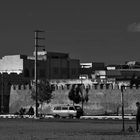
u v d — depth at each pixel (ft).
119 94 360.69
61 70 543.39
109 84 373.20
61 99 391.04
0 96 444.14
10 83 457.27
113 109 362.94
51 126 173.78
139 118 129.59
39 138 107.24
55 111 292.20
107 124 188.85
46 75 526.98
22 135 118.11
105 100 368.89
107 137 108.58
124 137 108.27
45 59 537.24
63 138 106.83
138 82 398.01
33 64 517.14
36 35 290.35
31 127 165.48
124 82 401.08
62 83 442.50
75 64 558.97
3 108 426.10
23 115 317.42
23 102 410.93
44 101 392.88
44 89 387.14
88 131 137.39
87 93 378.94
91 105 376.27
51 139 104.58
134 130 134.21
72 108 288.71
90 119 254.27
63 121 225.35
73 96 379.35
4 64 530.68
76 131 137.80
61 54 574.56
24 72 508.12
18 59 518.78
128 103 354.33
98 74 546.67
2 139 105.29
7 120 240.53
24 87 412.16
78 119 254.88
